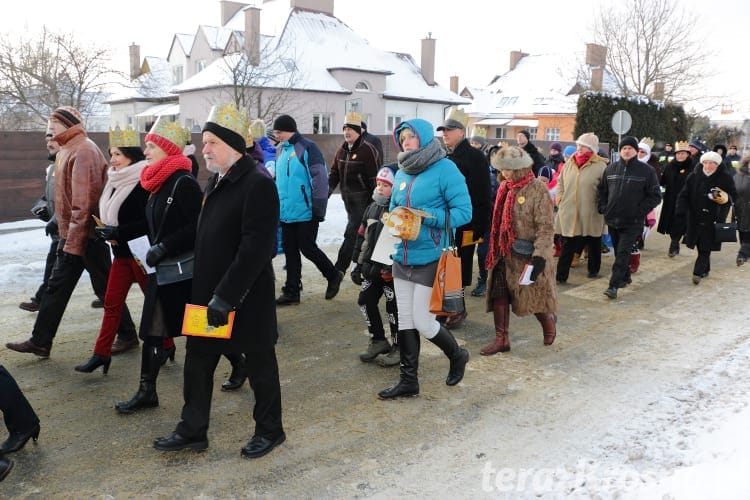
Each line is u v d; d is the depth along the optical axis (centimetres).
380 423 405
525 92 4703
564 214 791
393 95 3158
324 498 321
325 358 523
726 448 347
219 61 2884
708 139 4534
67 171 470
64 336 557
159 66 3956
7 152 1173
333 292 697
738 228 937
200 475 340
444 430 396
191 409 354
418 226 402
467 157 594
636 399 443
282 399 441
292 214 654
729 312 678
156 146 391
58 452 362
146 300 399
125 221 437
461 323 625
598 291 767
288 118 657
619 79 3422
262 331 343
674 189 987
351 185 703
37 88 2475
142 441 377
